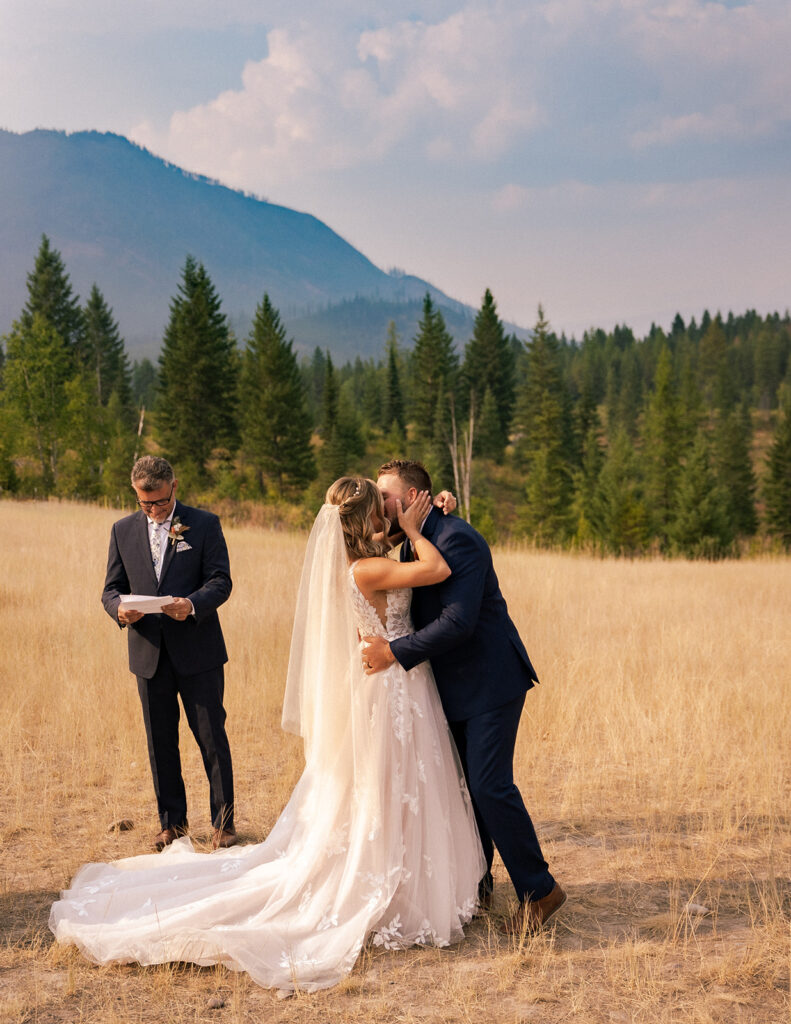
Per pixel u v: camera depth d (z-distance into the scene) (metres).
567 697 6.59
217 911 3.28
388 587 3.39
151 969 3.05
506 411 89.81
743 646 8.62
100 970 3.04
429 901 3.28
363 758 3.33
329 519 3.55
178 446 65.25
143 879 3.61
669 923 3.29
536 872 3.34
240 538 18.97
